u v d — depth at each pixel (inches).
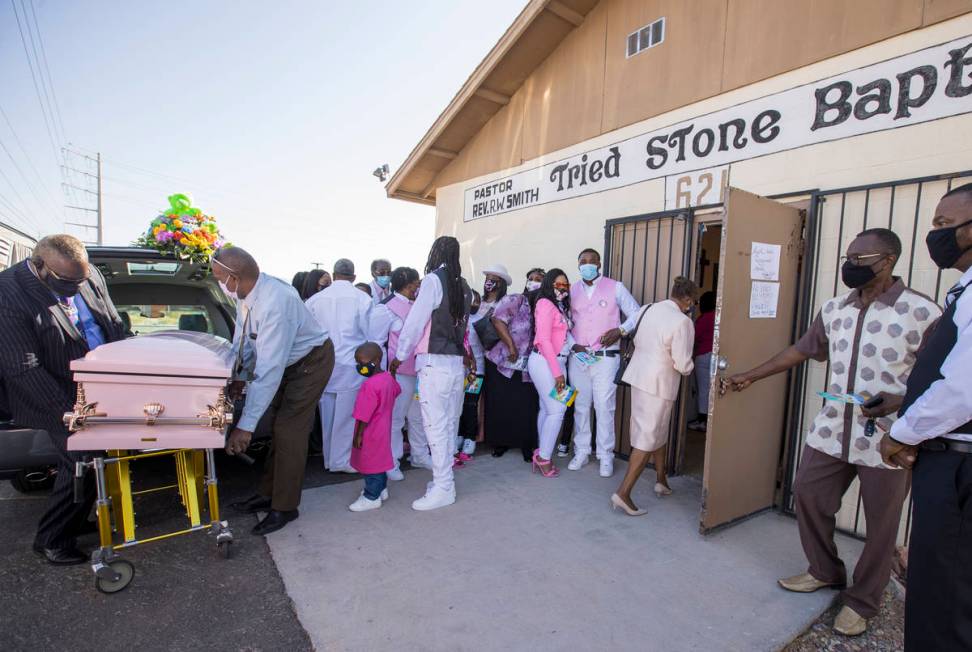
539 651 85.3
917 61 121.0
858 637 95.6
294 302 118.4
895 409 92.0
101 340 118.0
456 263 143.7
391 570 107.9
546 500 147.2
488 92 245.0
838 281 135.3
